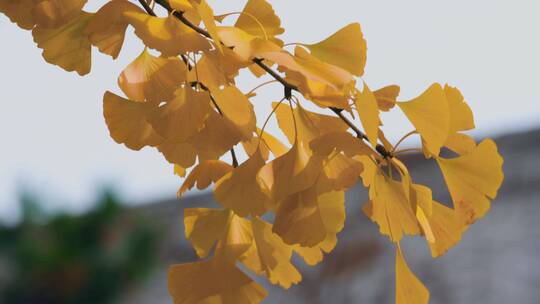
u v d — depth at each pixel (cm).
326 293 665
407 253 701
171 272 146
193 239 149
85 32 138
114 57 139
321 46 147
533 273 618
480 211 144
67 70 144
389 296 640
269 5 146
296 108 143
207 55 137
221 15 145
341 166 138
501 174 144
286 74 136
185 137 136
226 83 138
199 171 142
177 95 138
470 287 614
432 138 138
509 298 585
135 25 136
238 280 146
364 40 147
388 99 140
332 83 135
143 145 140
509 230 682
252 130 138
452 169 145
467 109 141
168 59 140
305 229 137
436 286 632
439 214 145
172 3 139
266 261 147
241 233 149
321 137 137
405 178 141
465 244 689
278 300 669
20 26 143
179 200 888
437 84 139
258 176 139
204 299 145
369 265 694
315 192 137
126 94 139
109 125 139
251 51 136
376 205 143
